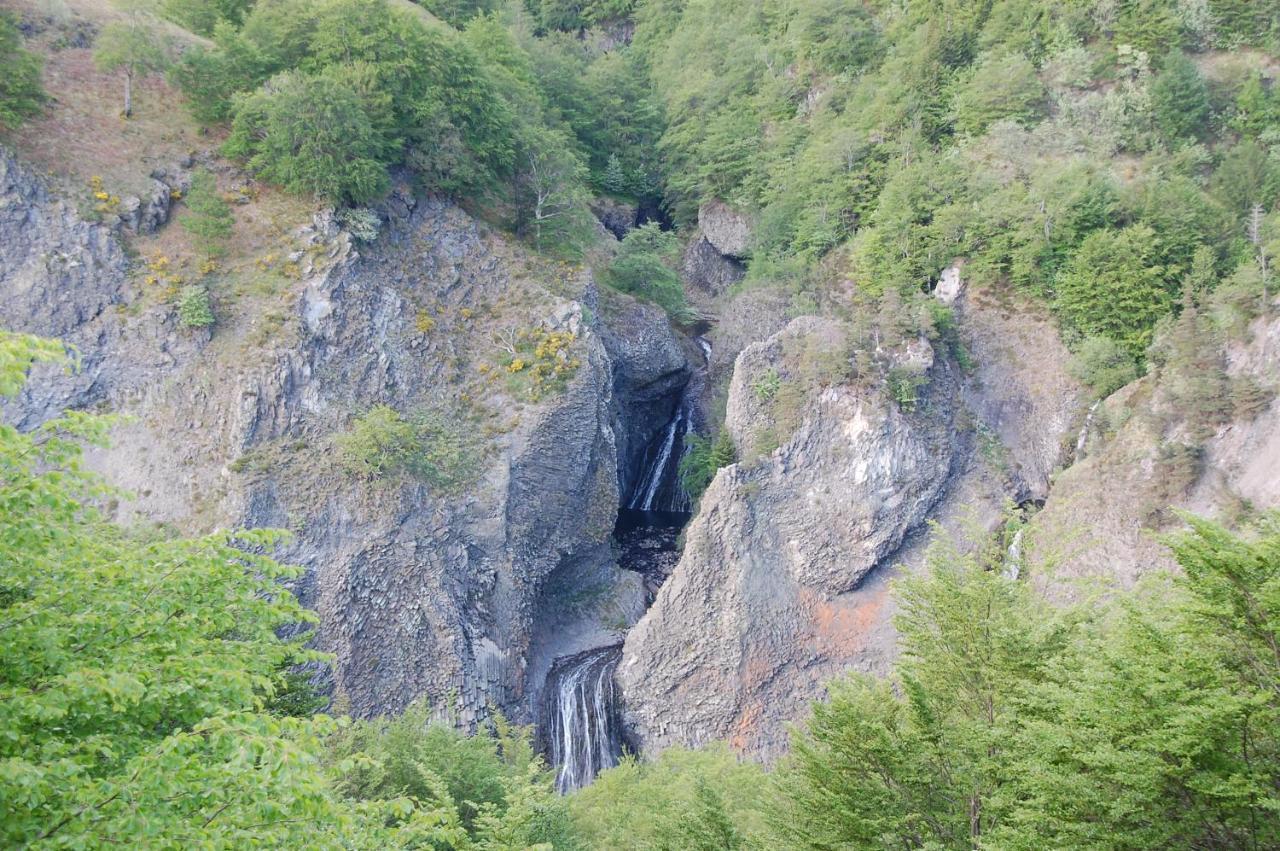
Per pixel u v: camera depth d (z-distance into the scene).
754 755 51.38
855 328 59.06
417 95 64.88
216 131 61.53
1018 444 60.47
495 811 30.11
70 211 54.09
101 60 59.53
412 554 51.09
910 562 55.78
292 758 13.01
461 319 61.91
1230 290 55.47
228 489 49.53
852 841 20.38
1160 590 23.28
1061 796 17.36
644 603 61.75
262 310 54.56
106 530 27.08
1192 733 15.58
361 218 59.56
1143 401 55.41
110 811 12.45
